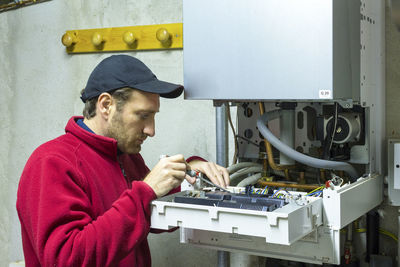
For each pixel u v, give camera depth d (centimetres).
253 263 169
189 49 125
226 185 131
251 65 116
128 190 108
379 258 139
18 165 224
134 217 105
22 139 221
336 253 108
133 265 127
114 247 102
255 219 94
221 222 98
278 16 112
